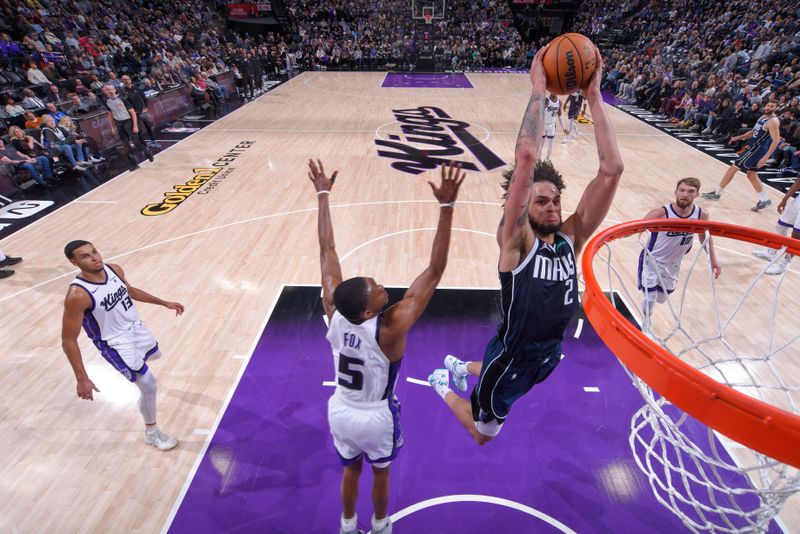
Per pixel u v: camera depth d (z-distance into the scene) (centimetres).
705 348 492
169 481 362
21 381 462
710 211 823
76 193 903
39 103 1131
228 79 1902
